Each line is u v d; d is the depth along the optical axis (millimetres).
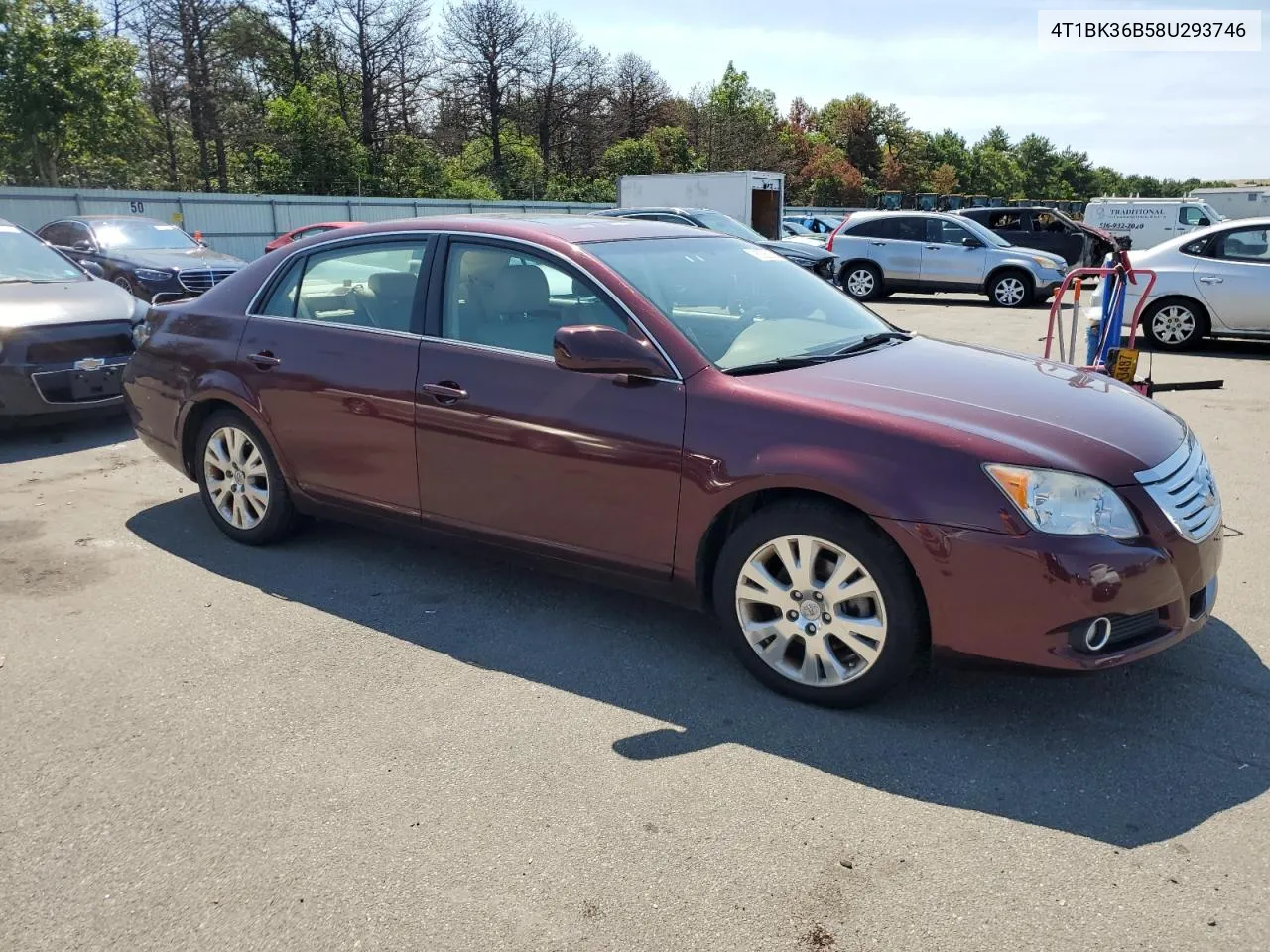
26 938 2371
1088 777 2990
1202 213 25703
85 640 3996
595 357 3484
